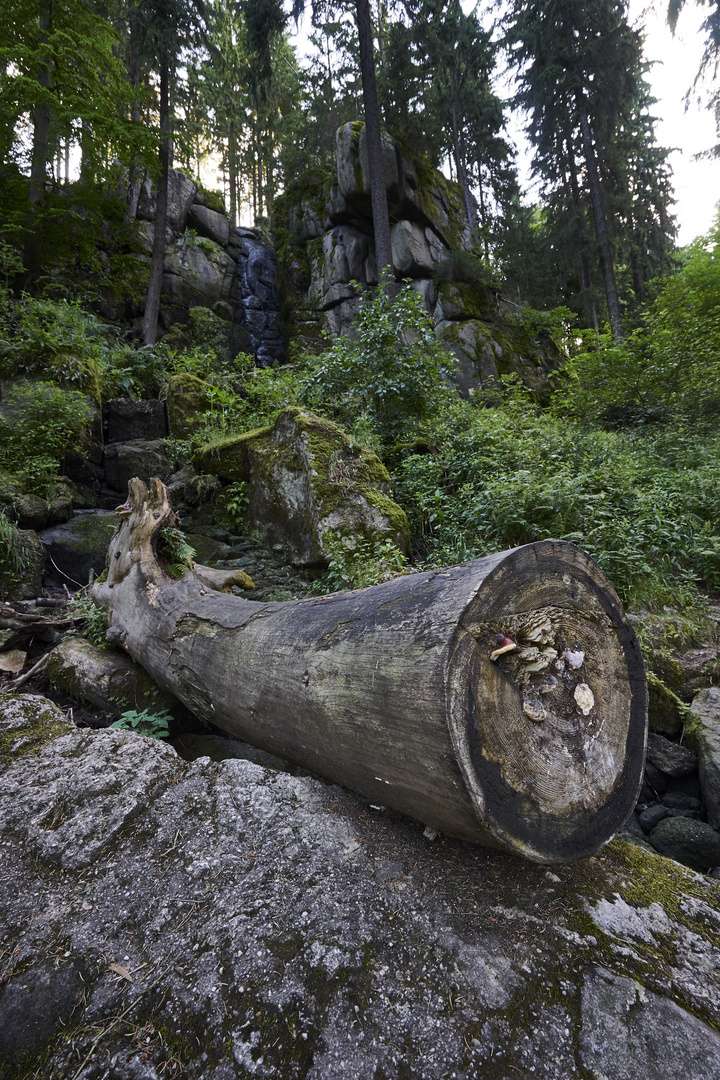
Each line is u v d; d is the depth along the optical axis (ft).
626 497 16.76
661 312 30.14
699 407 26.43
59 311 24.54
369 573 13.67
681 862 7.84
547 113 57.67
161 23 42.52
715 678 11.16
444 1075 3.67
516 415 25.91
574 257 58.34
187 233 57.88
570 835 4.67
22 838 5.77
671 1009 4.12
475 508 16.06
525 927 4.70
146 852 5.57
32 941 4.65
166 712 10.32
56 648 11.44
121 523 12.57
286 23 41.88
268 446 18.21
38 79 35.91
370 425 21.24
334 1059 3.75
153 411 24.30
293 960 4.36
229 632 8.61
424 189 51.19
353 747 5.60
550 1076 3.69
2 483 16.39
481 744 4.38
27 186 37.24
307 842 5.64
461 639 4.45
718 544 15.85
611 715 5.07
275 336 59.16
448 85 56.44
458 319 45.93
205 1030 3.95
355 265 50.55
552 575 4.92
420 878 5.17
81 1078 3.71
